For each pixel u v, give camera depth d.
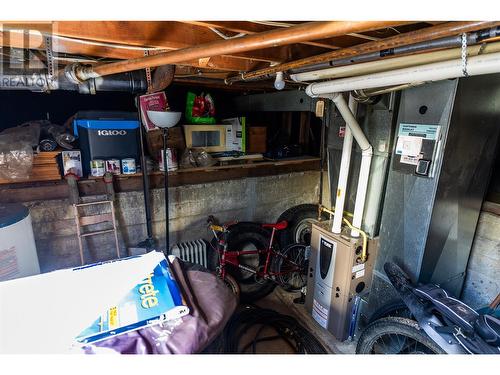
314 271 2.35
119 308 0.93
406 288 1.57
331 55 1.23
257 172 3.03
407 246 1.81
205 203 2.78
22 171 1.91
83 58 1.48
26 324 0.86
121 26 1.13
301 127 3.47
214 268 2.65
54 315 0.90
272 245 2.82
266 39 0.86
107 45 1.22
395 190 1.84
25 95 2.60
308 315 2.50
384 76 1.25
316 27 0.77
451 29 0.82
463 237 1.90
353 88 1.42
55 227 2.14
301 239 3.03
